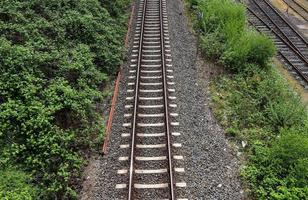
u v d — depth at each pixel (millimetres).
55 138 9586
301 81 16922
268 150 10227
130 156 9758
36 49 11578
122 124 11438
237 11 18797
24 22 12086
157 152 10227
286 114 12062
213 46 15930
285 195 8773
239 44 15227
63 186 8891
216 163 10031
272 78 14625
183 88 13570
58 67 11680
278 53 19453
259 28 22719
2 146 9102
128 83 13664
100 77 13070
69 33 13734
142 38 17156
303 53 19766
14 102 9570
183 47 16969
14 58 10406
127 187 8961
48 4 13820
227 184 9344
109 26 16672
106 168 9695
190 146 10570
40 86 10367
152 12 21203
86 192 8969
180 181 9250
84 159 10008
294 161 9641
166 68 14750
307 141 9766
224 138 11164
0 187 8117
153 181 9234
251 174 9586
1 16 11758
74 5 15094
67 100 10602
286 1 30406
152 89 13312
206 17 18312
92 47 14242
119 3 19812
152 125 11297
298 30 23469
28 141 9219
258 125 11961
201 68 15242
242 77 14438
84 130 10594
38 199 8398
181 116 11898
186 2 23578
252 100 13016
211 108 12625
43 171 9031
